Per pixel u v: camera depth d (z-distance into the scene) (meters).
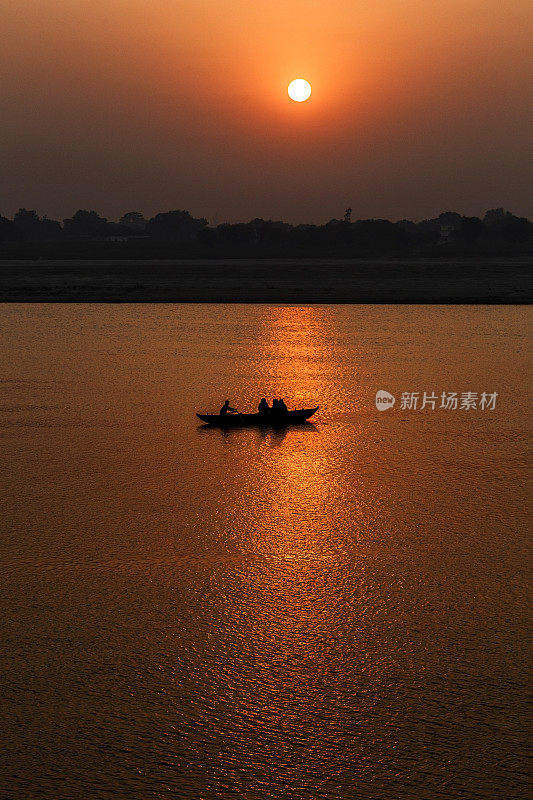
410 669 23.53
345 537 33.06
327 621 26.23
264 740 20.61
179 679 23.02
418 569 30.02
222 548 31.91
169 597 27.73
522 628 25.73
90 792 18.88
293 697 22.27
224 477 40.75
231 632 25.52
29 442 47.16
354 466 42.75
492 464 43.03
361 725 21.11
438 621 26.20
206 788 19.09
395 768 19.66
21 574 29.39
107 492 38.41
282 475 41.16
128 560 30.67
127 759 19.92
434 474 41.34
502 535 33.16
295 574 29.61
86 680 22.91
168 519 34.91
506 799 18.69
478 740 20.52
